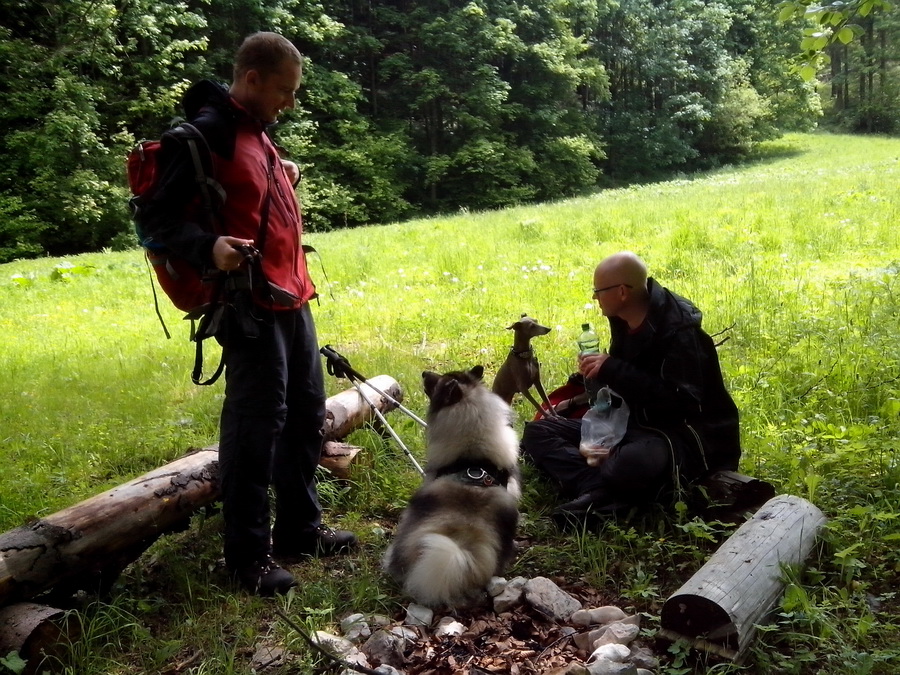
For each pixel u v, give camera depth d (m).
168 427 5.75
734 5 50.44
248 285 3.13
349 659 2.91
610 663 2.62
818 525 3.33
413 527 3.41
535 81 39.44
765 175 29.31
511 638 3.07
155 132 28.16
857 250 10.25
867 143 46.12
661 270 10.21
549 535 3.91
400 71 35.94
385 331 8.55
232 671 2.88
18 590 3.03
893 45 52.72
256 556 3.47
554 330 7.82
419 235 16.41
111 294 13.12
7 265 19.41
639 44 45.22
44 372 8.05
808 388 5.26
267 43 3.17
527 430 4.43
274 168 3.40
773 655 2.73
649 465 3.74
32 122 26.33
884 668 2.68
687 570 3.46
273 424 3.37
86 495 4.71
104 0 26.48
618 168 44.22
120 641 3.17
